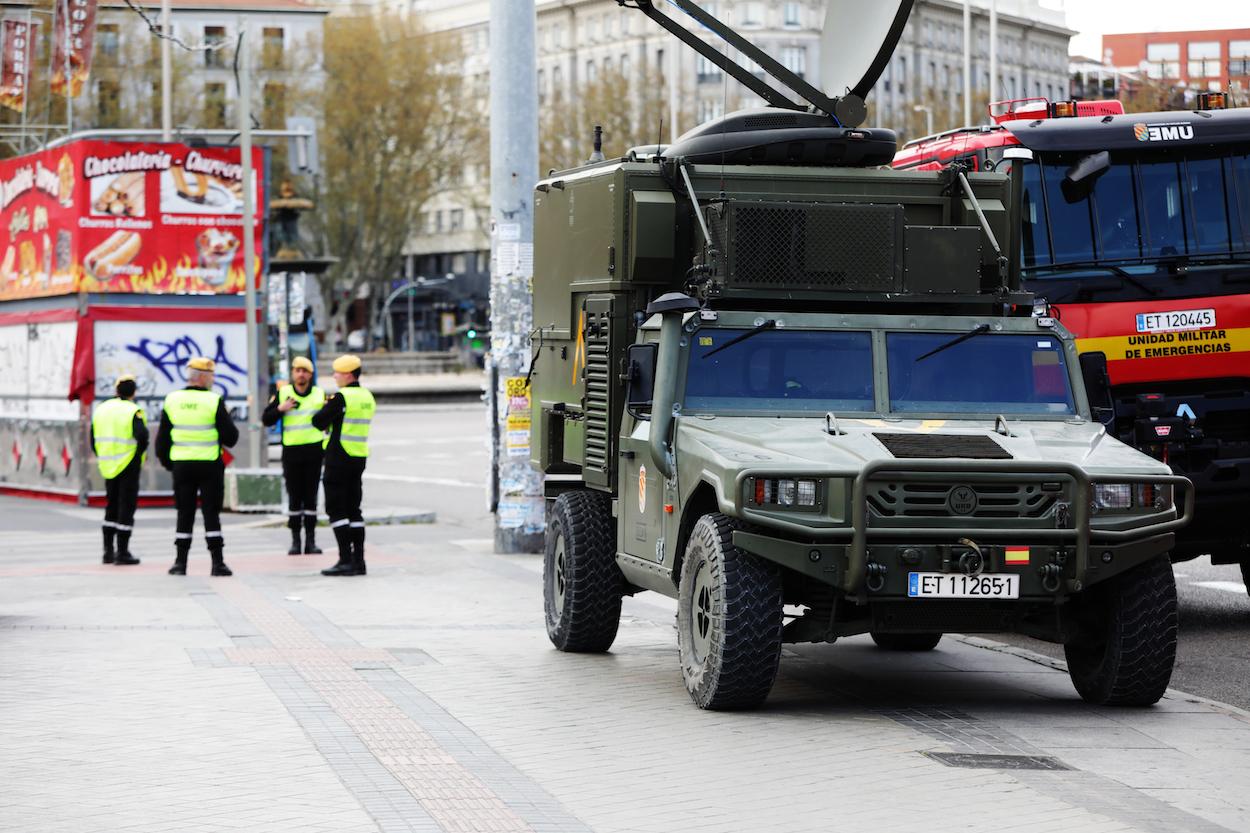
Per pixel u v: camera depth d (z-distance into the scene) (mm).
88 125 112938
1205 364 23438
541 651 20406
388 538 36688
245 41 46250
